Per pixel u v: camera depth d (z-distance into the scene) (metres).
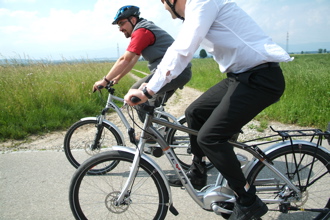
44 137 4.73
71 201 2.14
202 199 2.22
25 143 4.46
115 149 2.13
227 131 1.92
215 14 1.77
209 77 12.64
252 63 1.83
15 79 7.11
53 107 5.77
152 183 2.62
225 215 2.20
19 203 2.75
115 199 2.15
